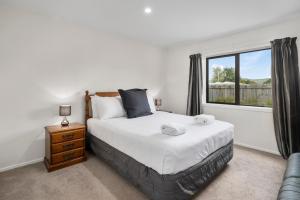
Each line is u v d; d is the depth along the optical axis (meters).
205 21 2.74
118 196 1.78
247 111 3.23
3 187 1.92
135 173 1.86
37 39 2.52
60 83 2.78
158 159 1.58
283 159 2.67
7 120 2.32
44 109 2.63
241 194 1.82
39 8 2.34
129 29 3.15
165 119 2.80
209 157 1.97
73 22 2.83
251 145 3.20
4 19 2.24
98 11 2.43
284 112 2.68
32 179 2.09
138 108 2.99
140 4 2.22
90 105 3.07
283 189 1.24
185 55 4.22
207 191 1.87
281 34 2.75
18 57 2.37
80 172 2.27
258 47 3.05
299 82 2.58
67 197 1.76
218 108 3.66
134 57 3.86
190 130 2.10
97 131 2.62
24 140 2.46
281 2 2.13
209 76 4.02
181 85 4.34
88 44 3.08
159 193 1.56
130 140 1.93
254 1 2.11
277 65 2.72
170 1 2.14
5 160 2.32
